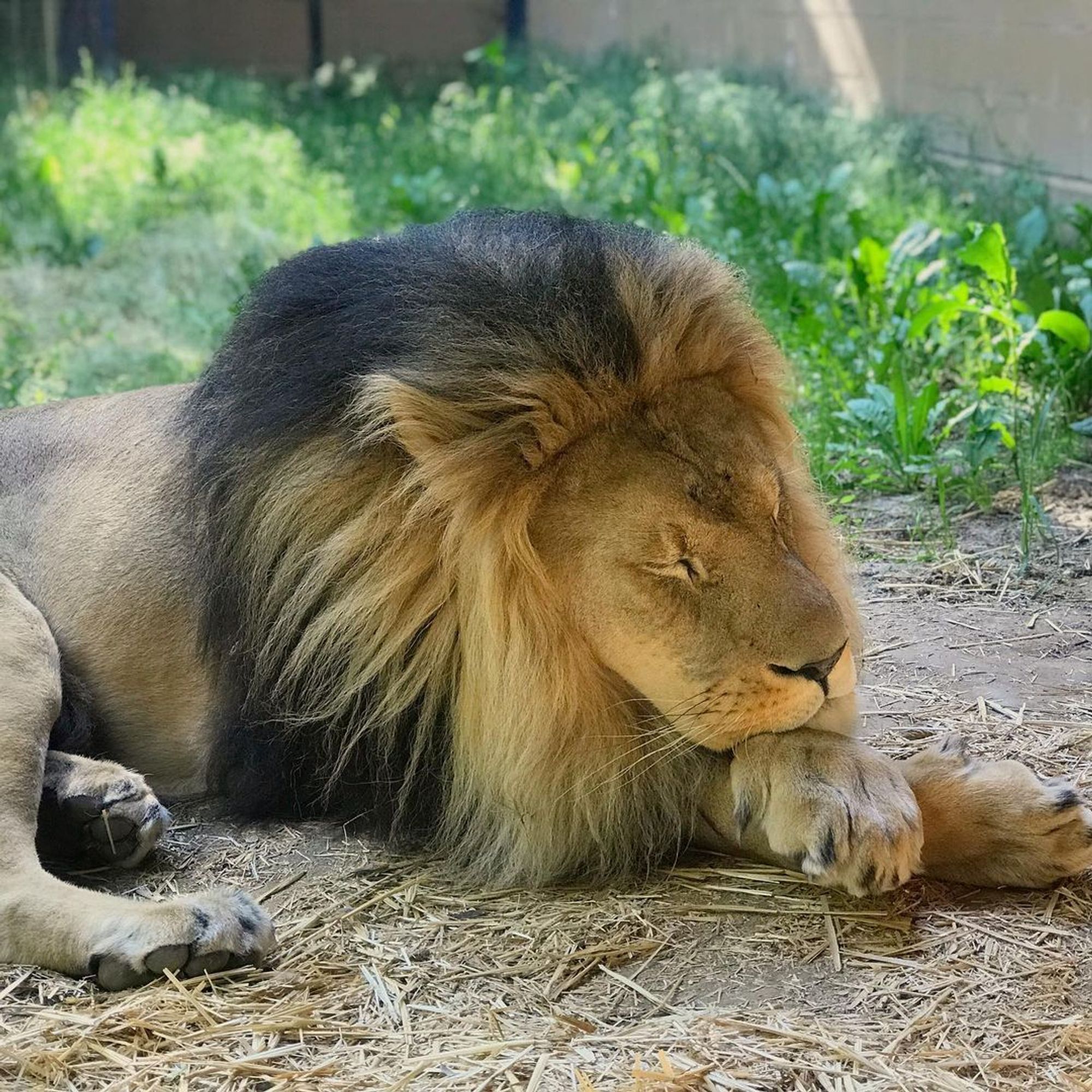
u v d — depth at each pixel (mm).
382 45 26438
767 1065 3412
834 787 3938
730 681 4062
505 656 4219
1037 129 13031
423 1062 3490
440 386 4145
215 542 4621
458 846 4516
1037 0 12797
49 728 4617
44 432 5523
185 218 14273
